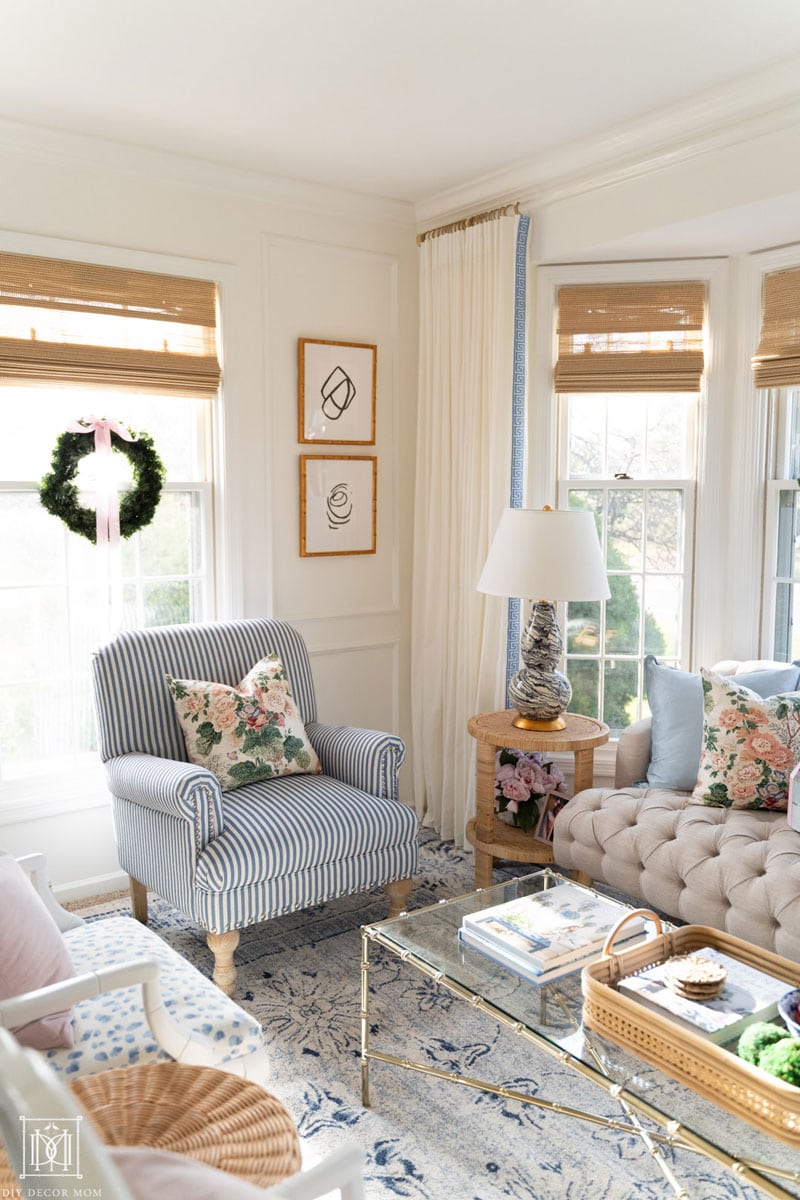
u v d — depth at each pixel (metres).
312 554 3.92
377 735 3.17
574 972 2.04
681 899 2.63
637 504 3.85
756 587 3.67
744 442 3.61
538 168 3.46
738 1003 1.79
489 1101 2.29
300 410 3.82
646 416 3.84
